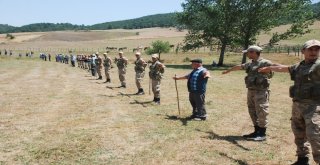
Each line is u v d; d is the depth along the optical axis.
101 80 25.11
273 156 7.85
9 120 11.32
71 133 9.71
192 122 11.09
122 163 7.43
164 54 68.25
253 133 9.30
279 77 26.58
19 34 179.62
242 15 42.16
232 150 8.26
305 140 6.81
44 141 8.94
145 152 8.10
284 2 41.50
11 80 24.28
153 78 14.63
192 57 60.09
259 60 8.67
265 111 8.82
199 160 7.59
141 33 178.38
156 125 10.63
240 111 13.03
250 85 8.83
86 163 7.42
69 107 13.67
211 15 43.81
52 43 125.31
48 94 17.25
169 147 8.47
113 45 113.50
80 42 130.88
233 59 54.09
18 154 7.97
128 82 23.53
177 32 172.12
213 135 9.53
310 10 42.59
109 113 12.48
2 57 69.06
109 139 9.12
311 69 6.14
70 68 39.62
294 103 6.48
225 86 21.22
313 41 6.08
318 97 6.14
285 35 43.00
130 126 10.51
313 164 7.24
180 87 20.44
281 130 10.15
